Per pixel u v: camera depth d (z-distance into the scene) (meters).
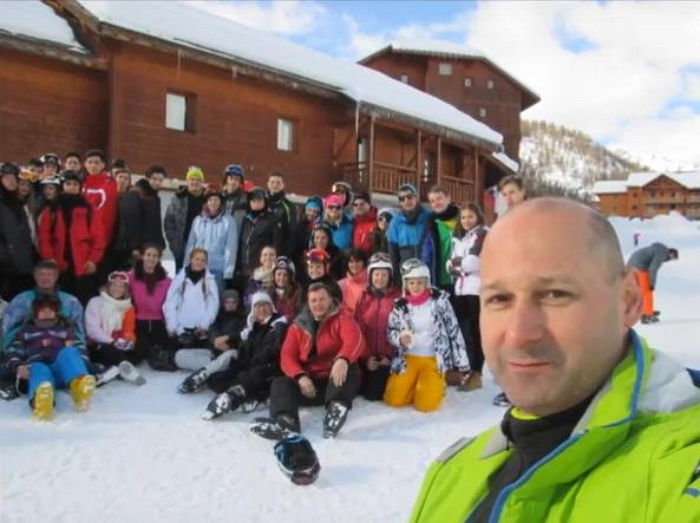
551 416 0.93
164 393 5.09
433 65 36.31
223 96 15.52
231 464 3.80
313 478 3.52
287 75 15.70
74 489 3.39
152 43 13.33
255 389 4.73
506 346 0.90
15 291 5.67
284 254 6.40
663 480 0.78
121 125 13.55
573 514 0.83
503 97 36.75
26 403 4.64
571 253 0.87
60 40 12.82
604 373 0.90
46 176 6.72
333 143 18.14
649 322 8.57
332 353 4.76
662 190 72.00
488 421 4.70
